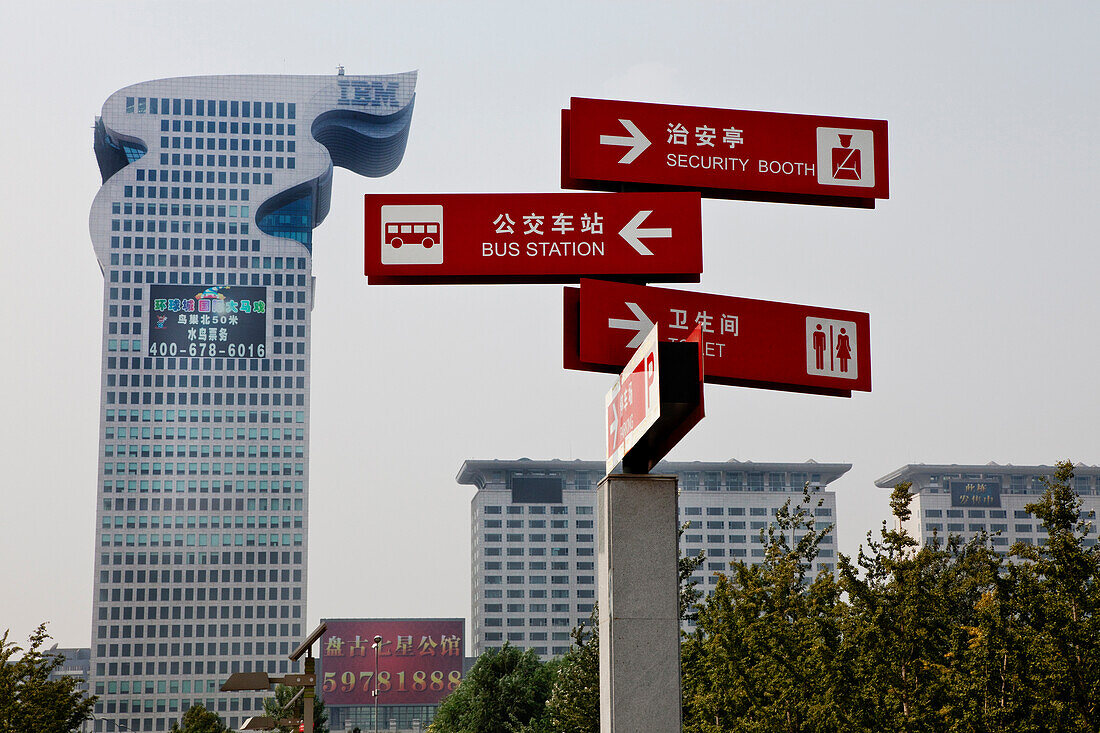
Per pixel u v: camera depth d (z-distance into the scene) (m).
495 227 22.09
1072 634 38.12
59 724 65.56
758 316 22.52
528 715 106.44
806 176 22.56
